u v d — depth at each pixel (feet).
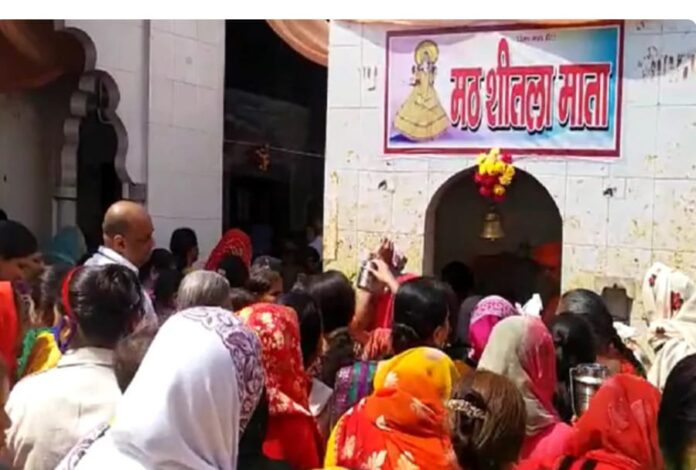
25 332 13.06
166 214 30.86
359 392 11.87
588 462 8.40
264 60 36.94
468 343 15.05
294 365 10.98
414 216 23.27
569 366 11.76
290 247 31.19
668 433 6.57
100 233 28.96
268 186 37.42
